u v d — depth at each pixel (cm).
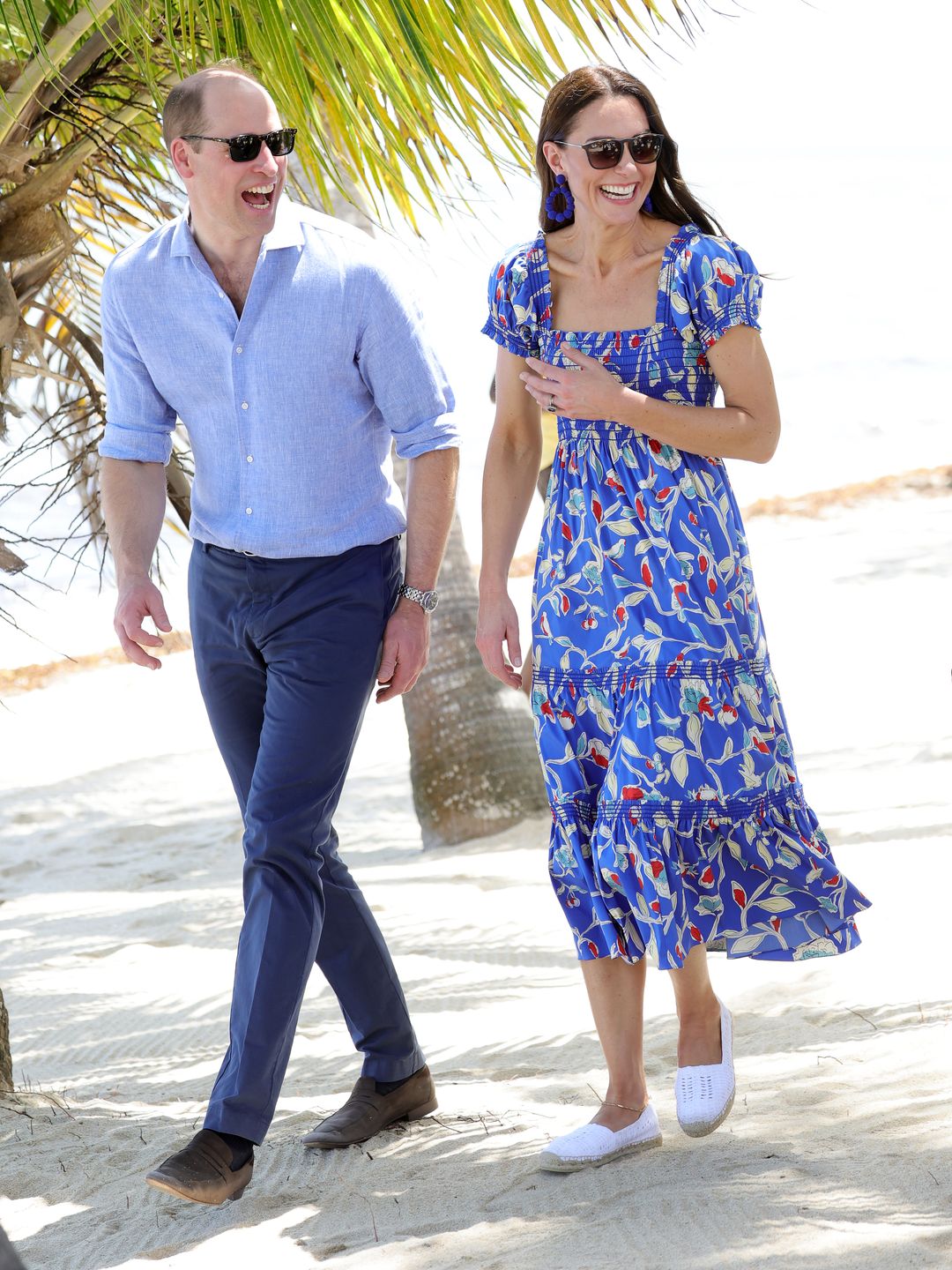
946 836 898
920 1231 322
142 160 676
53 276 698
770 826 412
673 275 412
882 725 1346
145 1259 380
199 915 1055
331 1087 577
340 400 434
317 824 429
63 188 623
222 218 419
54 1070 706
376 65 566
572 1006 676
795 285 7244
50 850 1411
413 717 1251
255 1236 386
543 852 1123
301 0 547
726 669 409
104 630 2673
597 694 414
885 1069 473
